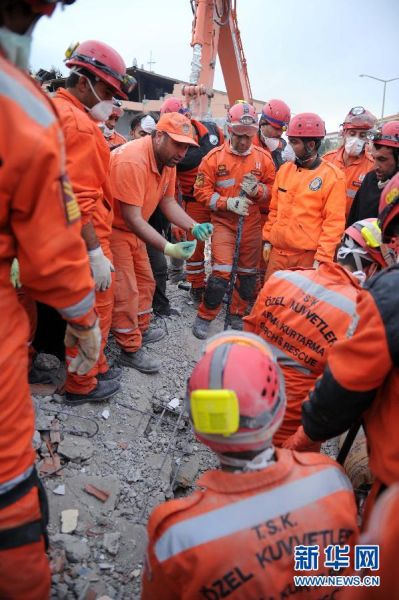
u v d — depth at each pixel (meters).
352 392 1.60
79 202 2.53
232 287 4.69
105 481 2.78
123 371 3.79
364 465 2.35
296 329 2.31
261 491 1.44
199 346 4.69
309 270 2.50
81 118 2.47
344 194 4.19
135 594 2.24
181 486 3.06
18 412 1.56
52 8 1.49
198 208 5.52
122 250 3.56
